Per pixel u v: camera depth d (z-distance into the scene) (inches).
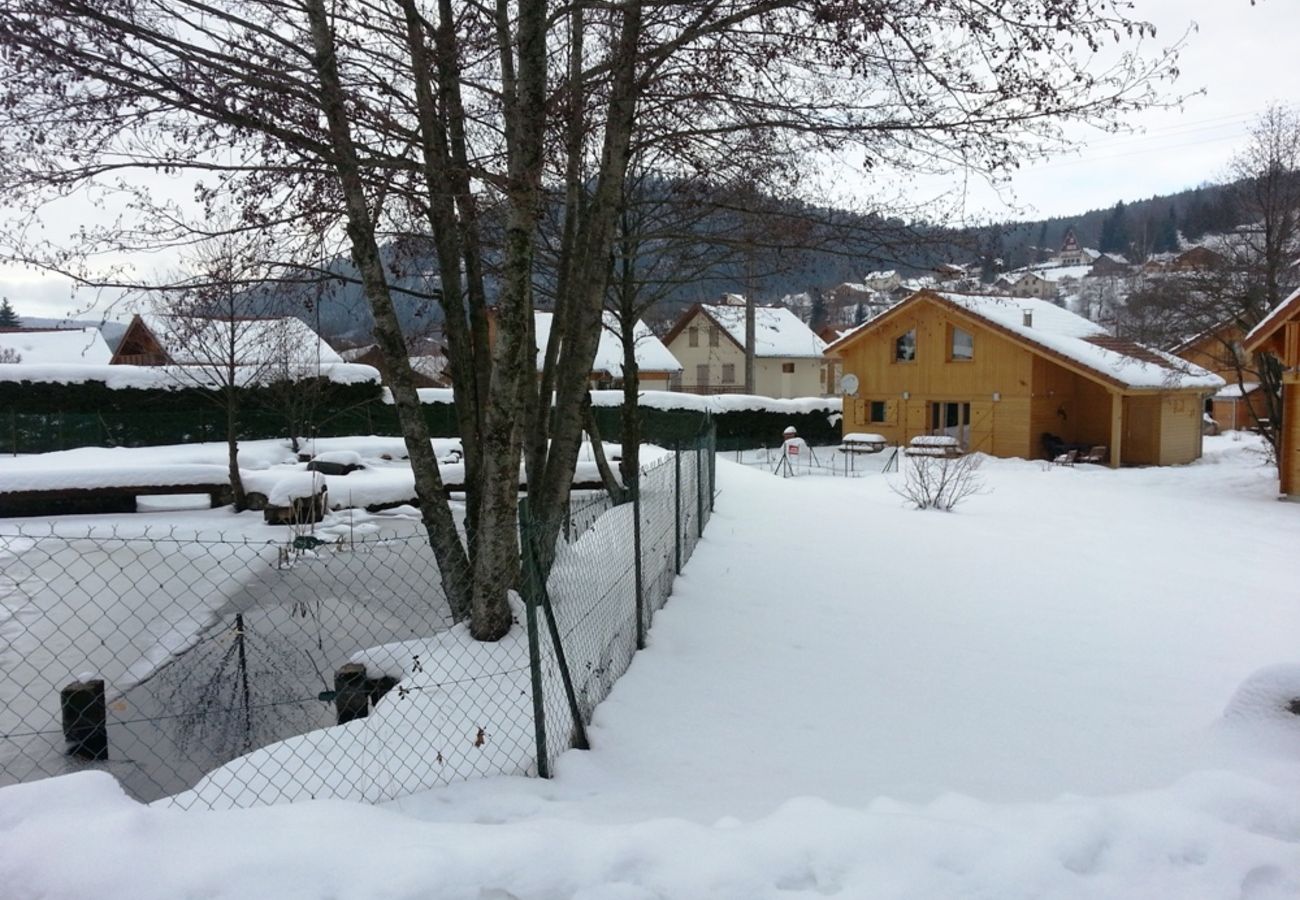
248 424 998.4
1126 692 237.3
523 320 226.7
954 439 1157.7
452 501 628.7
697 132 276.1
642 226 462.3
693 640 266.1
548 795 153.0
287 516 549.3
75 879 98.4
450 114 249.1
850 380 1298.0
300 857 106.0
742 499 583.8
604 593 262.2
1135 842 120.5
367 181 241.4
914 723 209.5
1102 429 1157.7
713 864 111.1
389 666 209.6
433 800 145.3
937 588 356.8
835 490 716.7
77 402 936.9
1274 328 773.9
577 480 686.5
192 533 520.1
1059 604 339.9
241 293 284.0
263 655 278.5
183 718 230.5
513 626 228.5
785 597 325.1
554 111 251.6
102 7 215.3
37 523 572.7
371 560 419.2
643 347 1683.1
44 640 302.0
